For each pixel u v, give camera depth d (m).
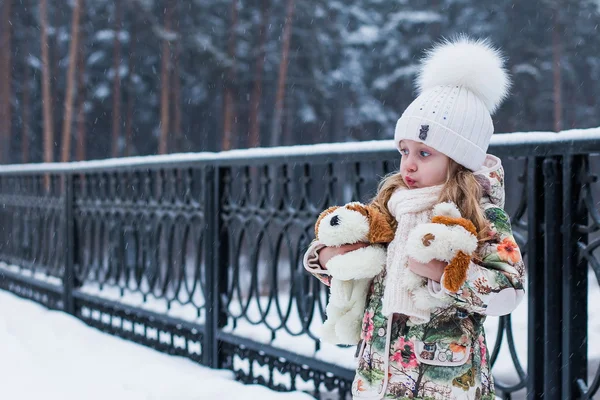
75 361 4.11
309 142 33.25
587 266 2.34
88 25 28.28
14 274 7.04
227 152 3.92
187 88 29.50
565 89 32.66
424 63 1.98
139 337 4.83
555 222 2.36
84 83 26.19
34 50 28.45
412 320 1.77
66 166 5.96
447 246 1.60
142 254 4.91
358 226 1.84
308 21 29.38
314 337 3.31
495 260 1.69
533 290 2.43
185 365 4.08
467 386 1.75
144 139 29.83
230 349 3.93
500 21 32.91
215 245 4.01
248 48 28.58
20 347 4.36
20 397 3.37
